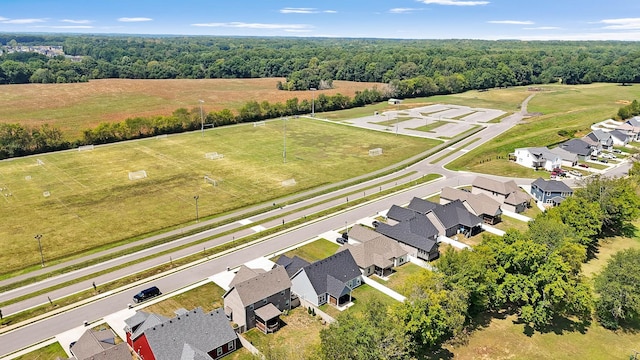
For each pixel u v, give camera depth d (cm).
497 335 5591
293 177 11481
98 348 4772
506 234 6269
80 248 7656
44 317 5803
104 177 11225
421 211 8606
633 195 8331
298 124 18012
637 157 12525
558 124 17188
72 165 12231
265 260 7306
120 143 14688
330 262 6506
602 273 6059
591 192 8225
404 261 7406
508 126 17400
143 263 7200
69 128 16150
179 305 6081
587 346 5438
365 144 14900
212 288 6506
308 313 6038
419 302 5084
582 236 7131
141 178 11162
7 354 5122
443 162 12925
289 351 5231
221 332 5141
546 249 5859
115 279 6725
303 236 8188
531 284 5516
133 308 5997
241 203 9712
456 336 5553
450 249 5947
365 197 10112
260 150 13975
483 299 5719
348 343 4400
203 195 10119
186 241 7969
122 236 8112
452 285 5422
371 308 4878
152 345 4706
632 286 5591
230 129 16975
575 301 5653
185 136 15750
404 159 13225
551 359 5197
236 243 7875
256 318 5691
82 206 9400
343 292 6128
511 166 12488
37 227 8406
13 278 6725
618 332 5731
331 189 10631
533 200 10144
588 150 12888
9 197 9844
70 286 6544
